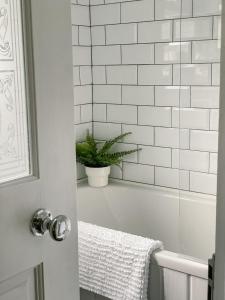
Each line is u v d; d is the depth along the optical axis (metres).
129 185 3.01
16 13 0.88
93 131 3.16
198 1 2.54
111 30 2.96
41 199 0.96
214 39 2.52
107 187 3.02
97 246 1.94
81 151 2.96
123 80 2.97
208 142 2.55
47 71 0.94
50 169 0.97
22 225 0.92
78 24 2.96
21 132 0.91
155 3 2.74
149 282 1.84
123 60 2.95
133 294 1.81
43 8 0.91
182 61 2.66
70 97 1.00
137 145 2.98
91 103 3.14
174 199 2.77
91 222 3.00
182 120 2.68
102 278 1.92
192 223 1.86
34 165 0.94
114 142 2.96
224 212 1.06
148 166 2.96
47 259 0.99
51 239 0.99
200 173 2.56
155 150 2.90
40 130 0.94
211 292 1.17
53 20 0.94
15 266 0.91
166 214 2.81
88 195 2.98
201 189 2.57
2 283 0.90
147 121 2.91
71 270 1.07
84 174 3.15
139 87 2.91
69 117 1.01
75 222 1.06
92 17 3.04
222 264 1.10
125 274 1.85
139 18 2.83
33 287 0.98
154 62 2.81
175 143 2.80
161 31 2.74
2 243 0.88
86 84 3.08
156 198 2.84
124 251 1.85
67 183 1.02
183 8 2.61
